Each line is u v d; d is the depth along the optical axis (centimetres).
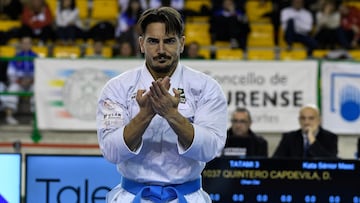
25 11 3375
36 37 3338
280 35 3500
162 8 924
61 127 2617
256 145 1884
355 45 3506
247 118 1922
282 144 1872
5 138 2716
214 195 1430
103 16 3678
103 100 951
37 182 1490
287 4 3478
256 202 1433
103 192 1493
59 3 3381
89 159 1493
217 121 945
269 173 1434
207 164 1430
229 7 3462
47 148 2494
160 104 874
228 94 2614
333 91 2633
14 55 3195
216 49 3331
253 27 3553
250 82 2617
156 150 941
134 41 3128
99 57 2667
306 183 1432
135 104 945
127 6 3341
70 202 1492
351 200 1432
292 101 2623
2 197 1405
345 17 3550
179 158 941
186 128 892
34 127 2625
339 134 2633
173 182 945
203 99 948
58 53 3281
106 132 930
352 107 2634
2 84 2761
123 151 907
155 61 918
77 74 2616
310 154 1822
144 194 945
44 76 2623
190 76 957
